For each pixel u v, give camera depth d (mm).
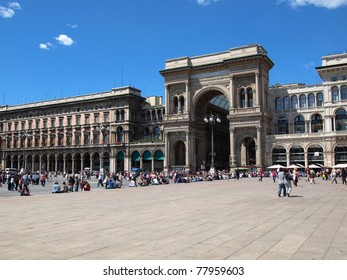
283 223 15211
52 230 14164
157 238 12359
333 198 26078
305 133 77750
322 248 10641
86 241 11984
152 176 59375
